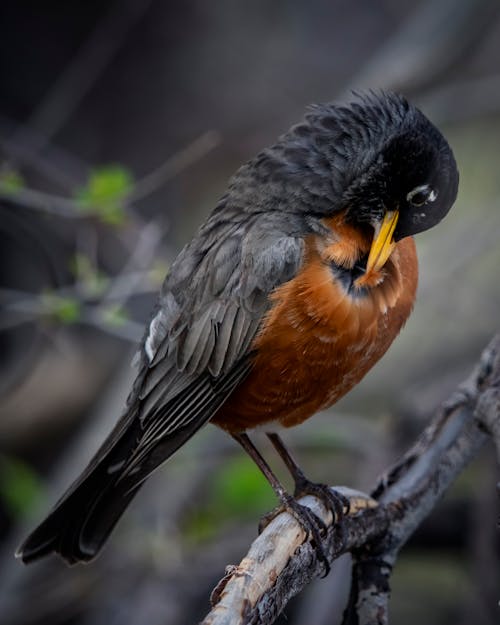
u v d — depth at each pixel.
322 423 12.35
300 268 7.82
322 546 7.01
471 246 13.32
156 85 14.59
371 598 7.29
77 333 13.67
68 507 8.25
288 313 7.78
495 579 10.98
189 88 14.86
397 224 7.96
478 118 15.05
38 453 13.48
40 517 11.73
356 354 7.89
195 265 8.35
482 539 10.99
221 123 14.93
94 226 12.08
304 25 15.52
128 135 14.42
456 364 13.04
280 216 8.01
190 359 8.25
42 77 13.95
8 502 12.71
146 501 12.35
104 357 13.71
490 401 7.24
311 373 7.92
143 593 12.02
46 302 10.26
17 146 12.09
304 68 15.39
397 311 8.02
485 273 14.23
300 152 8.07
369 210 7.93
